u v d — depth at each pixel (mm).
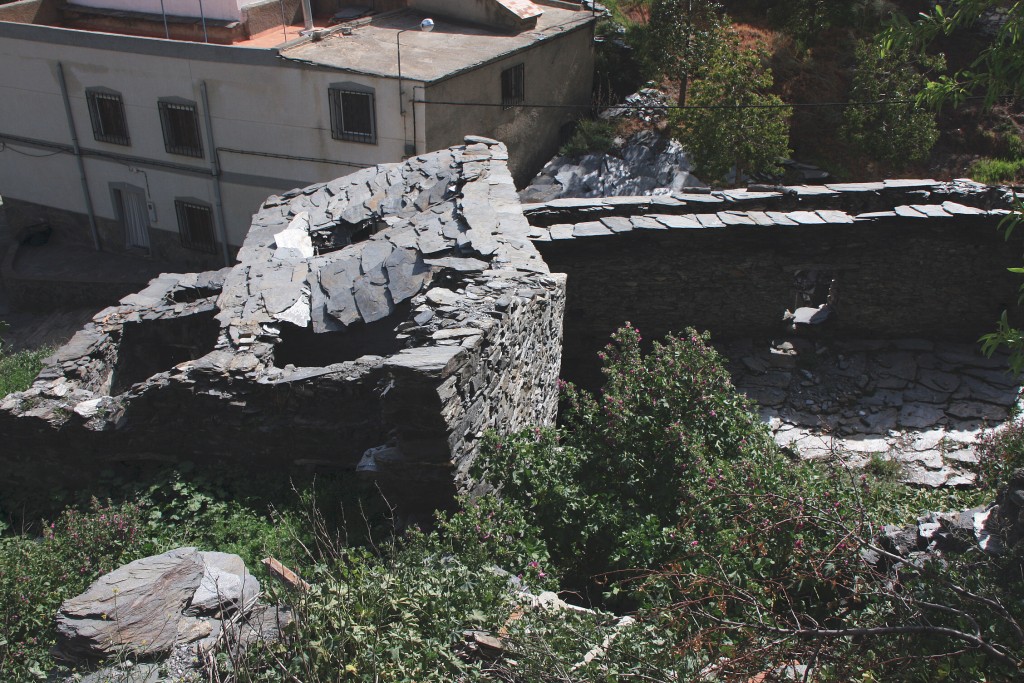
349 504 7477
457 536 6199
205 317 9188
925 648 4281
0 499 8578
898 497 8922
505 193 10312
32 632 5742
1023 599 4715
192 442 8109
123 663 5023
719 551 5707
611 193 16938
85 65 18016
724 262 11375
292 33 18484
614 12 22531
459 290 8148
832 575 5387
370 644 4641
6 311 19891
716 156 15305
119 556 6734
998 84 5152
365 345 8602
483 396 7156
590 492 7172
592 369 12125
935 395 11031
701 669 4461
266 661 4723
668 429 7254
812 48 19391
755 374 11484
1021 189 11953
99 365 9008
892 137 16031
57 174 19875
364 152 16172
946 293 11742
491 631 4957
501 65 16703
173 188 18609
